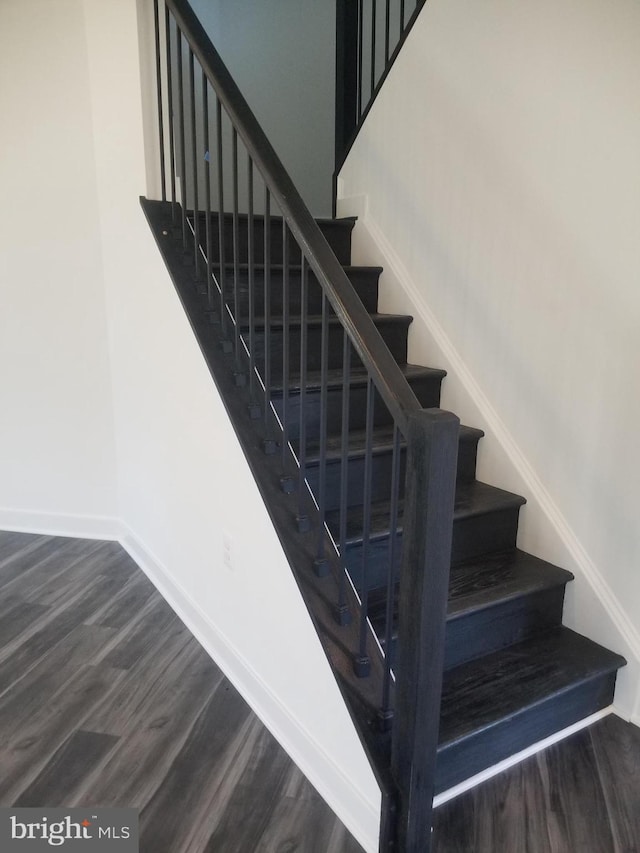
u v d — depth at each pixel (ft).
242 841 4.85
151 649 7.35
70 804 5.14
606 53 5.52
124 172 7.91
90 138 8.63
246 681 6.49
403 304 8.48
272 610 5.83
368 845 4.75
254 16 11.94
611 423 5.96
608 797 5.29
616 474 5.98
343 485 4.90
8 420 10.22
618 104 5.49
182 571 7.97
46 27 8.35
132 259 8.09
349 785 4.92
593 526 6.28
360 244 9.19
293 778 5.48
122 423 9.55
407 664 4.10
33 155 8.93
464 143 7.21
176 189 8.08
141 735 5.94
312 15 11.56
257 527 5.90
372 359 4.13
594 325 5.99
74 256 9.23
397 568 6.03
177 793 5.28
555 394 6.50
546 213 6.32
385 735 4.57
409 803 4.28
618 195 5.60
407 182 8.21
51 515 10.53
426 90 7.67
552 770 5.56
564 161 6.06
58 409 10.02
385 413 7.39
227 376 6.15
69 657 7.14
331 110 11.84
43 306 9.57
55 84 8.52
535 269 6.54
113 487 10.25
